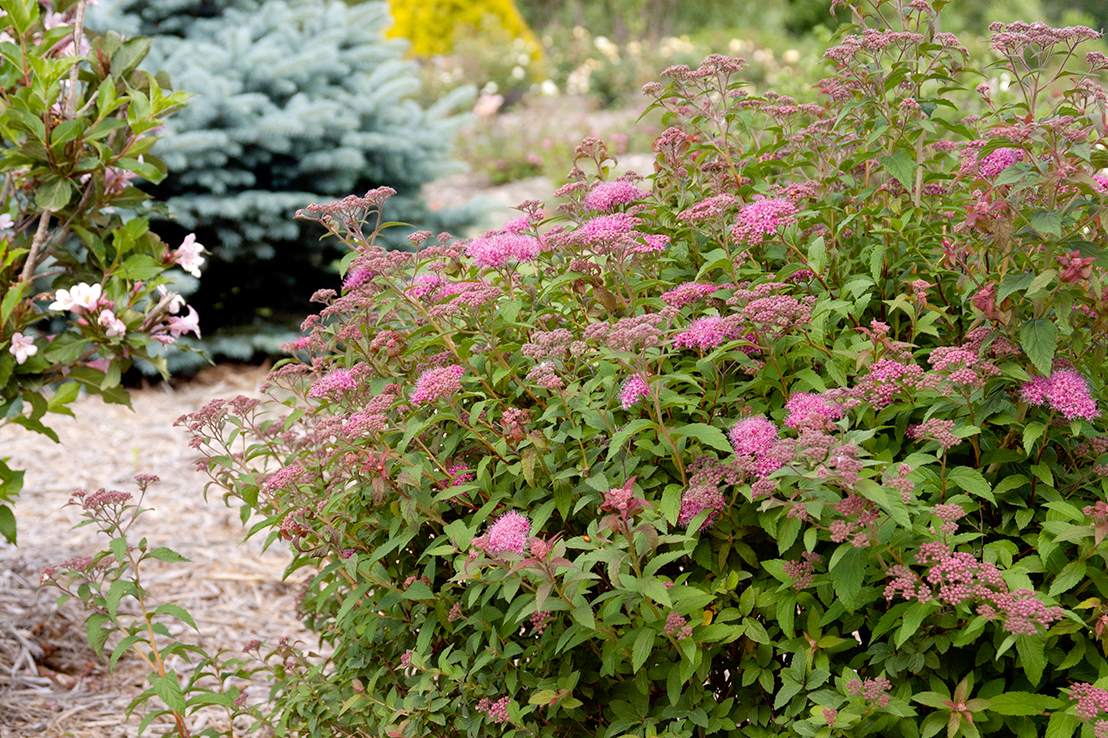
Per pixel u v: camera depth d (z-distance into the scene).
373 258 2.31
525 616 1.77
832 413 1.80
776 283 1.98
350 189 6.48
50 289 3.32
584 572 1.67
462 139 12.01
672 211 2.38
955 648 1.81
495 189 11.06
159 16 6.45
